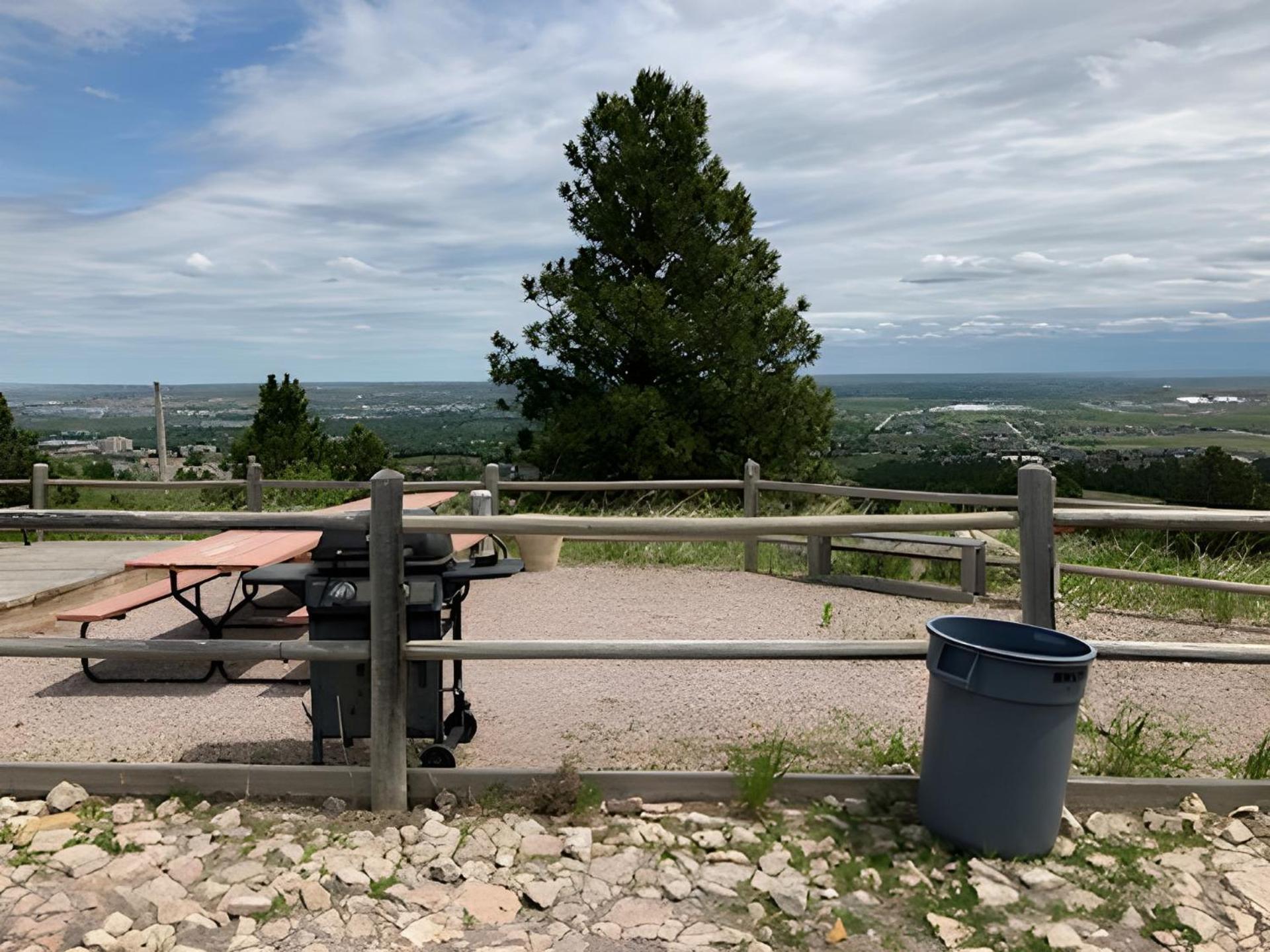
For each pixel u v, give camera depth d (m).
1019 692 3.18
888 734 4.45
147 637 6.34
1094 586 7.81
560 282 14.50
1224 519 3.83
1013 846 3.26
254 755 4.23
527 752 4.23
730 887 3.11
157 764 3.71
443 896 3.06
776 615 6.95
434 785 3.67
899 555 7.92
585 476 14.28
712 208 14.61
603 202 14.98
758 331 14.80
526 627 6.57
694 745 4.29
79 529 3.67
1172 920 2.95
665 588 7.99
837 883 3.14
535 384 15.05
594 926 2.90
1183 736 4.61
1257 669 5.83
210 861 3.21
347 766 3.92
